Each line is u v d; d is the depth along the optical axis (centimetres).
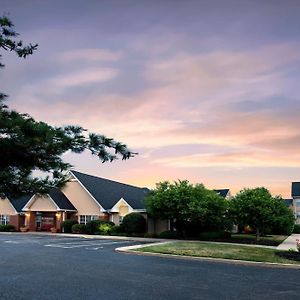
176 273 1272
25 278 1123
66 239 2778
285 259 1645
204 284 1084
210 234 2717
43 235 3247
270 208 2617
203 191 2938
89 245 2297
